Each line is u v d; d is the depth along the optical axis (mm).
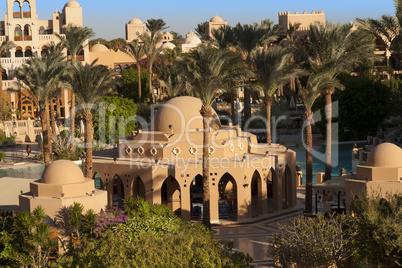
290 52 36219
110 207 31578
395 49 41062
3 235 21359
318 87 31672
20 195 24859
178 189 32781
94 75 32812
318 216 19922
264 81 36875
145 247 16281
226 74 28547
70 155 53031
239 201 30531
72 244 21594
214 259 16750
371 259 16984
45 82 38938
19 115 74188
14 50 78125
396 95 63594
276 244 19781
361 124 62000
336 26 33125
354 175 26969
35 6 84188
